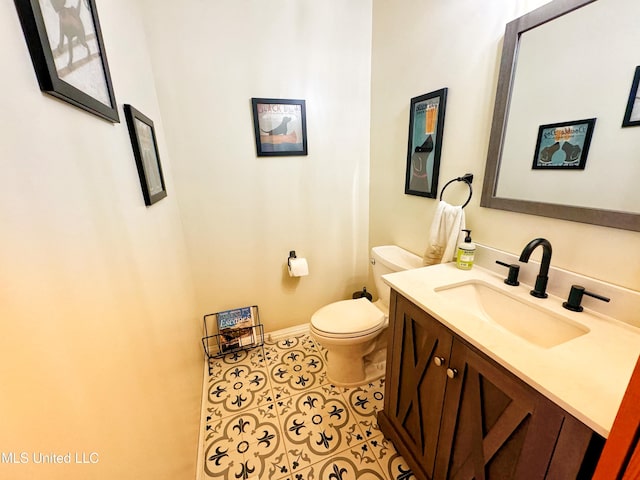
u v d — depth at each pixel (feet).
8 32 1.32
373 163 6.54
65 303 1.55
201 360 5.73
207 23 4.80
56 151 1.63
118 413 1.95
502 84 3.48
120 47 3.14
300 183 6.20
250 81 5.26
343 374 5.46
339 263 7.16
